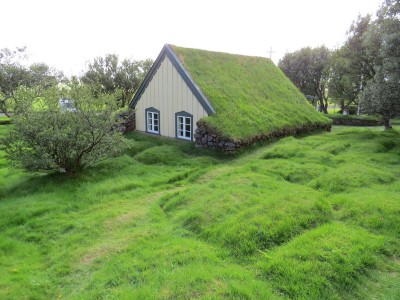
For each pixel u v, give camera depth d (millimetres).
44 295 4684
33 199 8805
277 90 20031
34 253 6121
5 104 19906
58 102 10148
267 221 5656
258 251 4961
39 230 7016
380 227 5512
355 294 3945
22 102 9844
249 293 3783
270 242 5188
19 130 9289
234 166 11555
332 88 26172
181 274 4293
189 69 15547
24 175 11102
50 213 7891
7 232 7012
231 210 6605
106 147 10742
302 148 12867
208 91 14992
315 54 38594
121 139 11031
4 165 12594
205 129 13719
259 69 20828
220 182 8875
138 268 4742
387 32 13922
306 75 39562
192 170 10977
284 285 4035
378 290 4008
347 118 28953
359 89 22875
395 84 12789
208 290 3904
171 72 15758
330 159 11055
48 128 9445
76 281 4926
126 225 6867
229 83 17016
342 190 7770
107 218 7293
